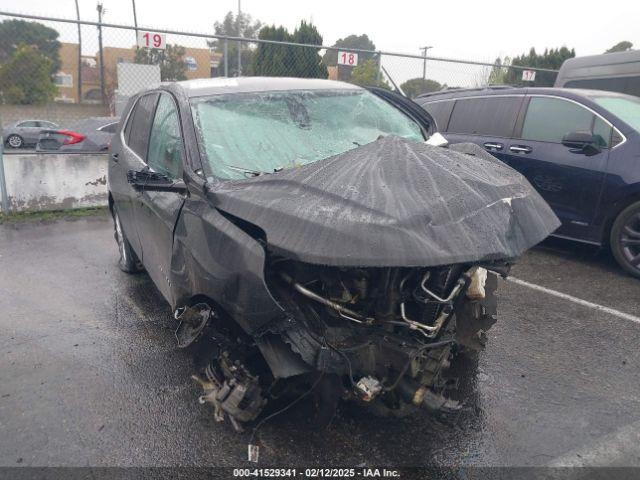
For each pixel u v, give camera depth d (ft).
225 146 11.24
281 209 8.57
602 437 10.13
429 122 14.48
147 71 29.91
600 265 19.95
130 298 17.01
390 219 8.01
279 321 8.20
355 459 9.53
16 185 26.58
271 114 12.46
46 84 27.63
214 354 9.73
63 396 11.57
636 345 13.70
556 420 10.64
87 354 13.39
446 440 10.02
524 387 11.77
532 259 20.67
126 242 18.34
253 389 9.27
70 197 27.81
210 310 9.62
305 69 32.91
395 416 9.66
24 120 27.53
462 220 8.40
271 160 11.24
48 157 26.99
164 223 11.73
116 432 10.35
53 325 15.07
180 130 11.75
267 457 9.59
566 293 17.16
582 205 19.25
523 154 20.93
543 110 20.98
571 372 12.40
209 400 10.13
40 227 25.48
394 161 9.61
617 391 11.64
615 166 18.29
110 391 11.75
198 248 9.57
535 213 9.68
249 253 8.50
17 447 9.96
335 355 8.28
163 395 11.59
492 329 14.56
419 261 7.61
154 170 13.19
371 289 8.68
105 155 28.27
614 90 30.60
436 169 9.50
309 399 10.72
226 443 9.96
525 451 9.76
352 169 9.36
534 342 13.83
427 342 9.06
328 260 7.71
